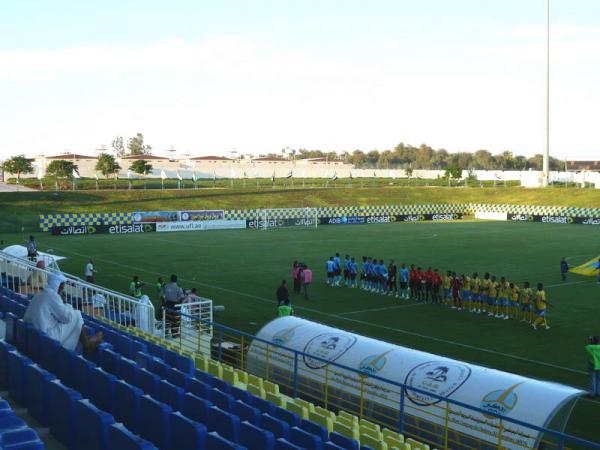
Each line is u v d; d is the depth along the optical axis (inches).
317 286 1614.2
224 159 6565.0
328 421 487.8
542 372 910.4
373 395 615.5
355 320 1241.4
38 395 364.8
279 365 719.1
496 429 522.3
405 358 631.2
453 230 3058.6
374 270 1540.4
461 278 1350.9
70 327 487.8
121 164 5620.1
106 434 293.7
